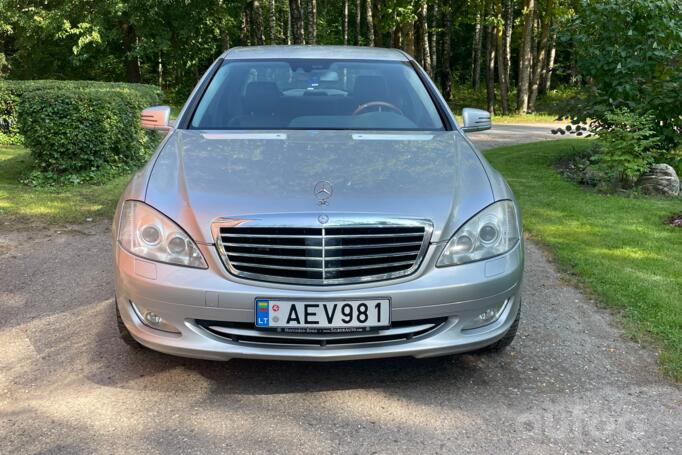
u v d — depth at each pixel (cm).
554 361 332
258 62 438
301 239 272
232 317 273
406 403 289
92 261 501
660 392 301
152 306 279
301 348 277
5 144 1170
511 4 2661
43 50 2694
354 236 272
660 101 842
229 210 276
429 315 280
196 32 2647
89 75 3006
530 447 256
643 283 439
